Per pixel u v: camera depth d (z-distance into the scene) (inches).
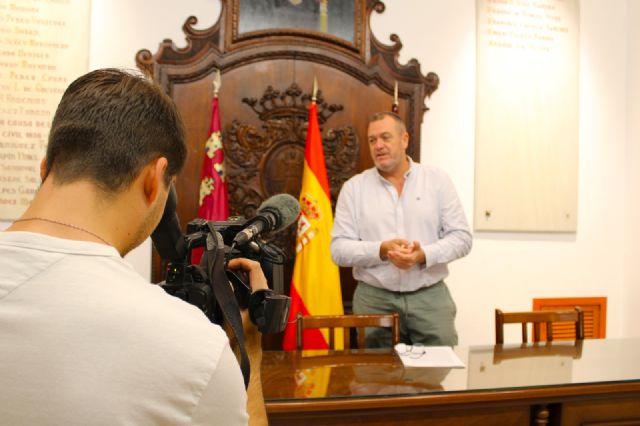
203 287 30.4
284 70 122.3
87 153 20.6
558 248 138.6
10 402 16.8
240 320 28.5
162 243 30.4
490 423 59.2
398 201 105.5
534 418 60.8
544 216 135.9
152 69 114.7
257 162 121.2
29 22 109.1
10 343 17.3
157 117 22.1
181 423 17.9
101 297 18.4
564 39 137.7
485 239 133.5
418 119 127.3
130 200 21.4
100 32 112.7
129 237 22.1
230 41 119.3
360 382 61.3
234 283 33.5
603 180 142.2
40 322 17.6
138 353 17.8
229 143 119.8
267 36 121.3
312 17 123.6
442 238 103.9
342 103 124.7
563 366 69.1
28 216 20.6
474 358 73.0
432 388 59.1
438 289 102.7
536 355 75.1
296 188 122.8
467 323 132.3
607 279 142.1
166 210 28.7
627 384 61.9
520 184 134.3
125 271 20.3
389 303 101.7
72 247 19.5
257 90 121.0
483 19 132.3
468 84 131.7
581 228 140.3
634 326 138.8
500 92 133.0
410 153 127.0
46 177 21.4
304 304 112.0
